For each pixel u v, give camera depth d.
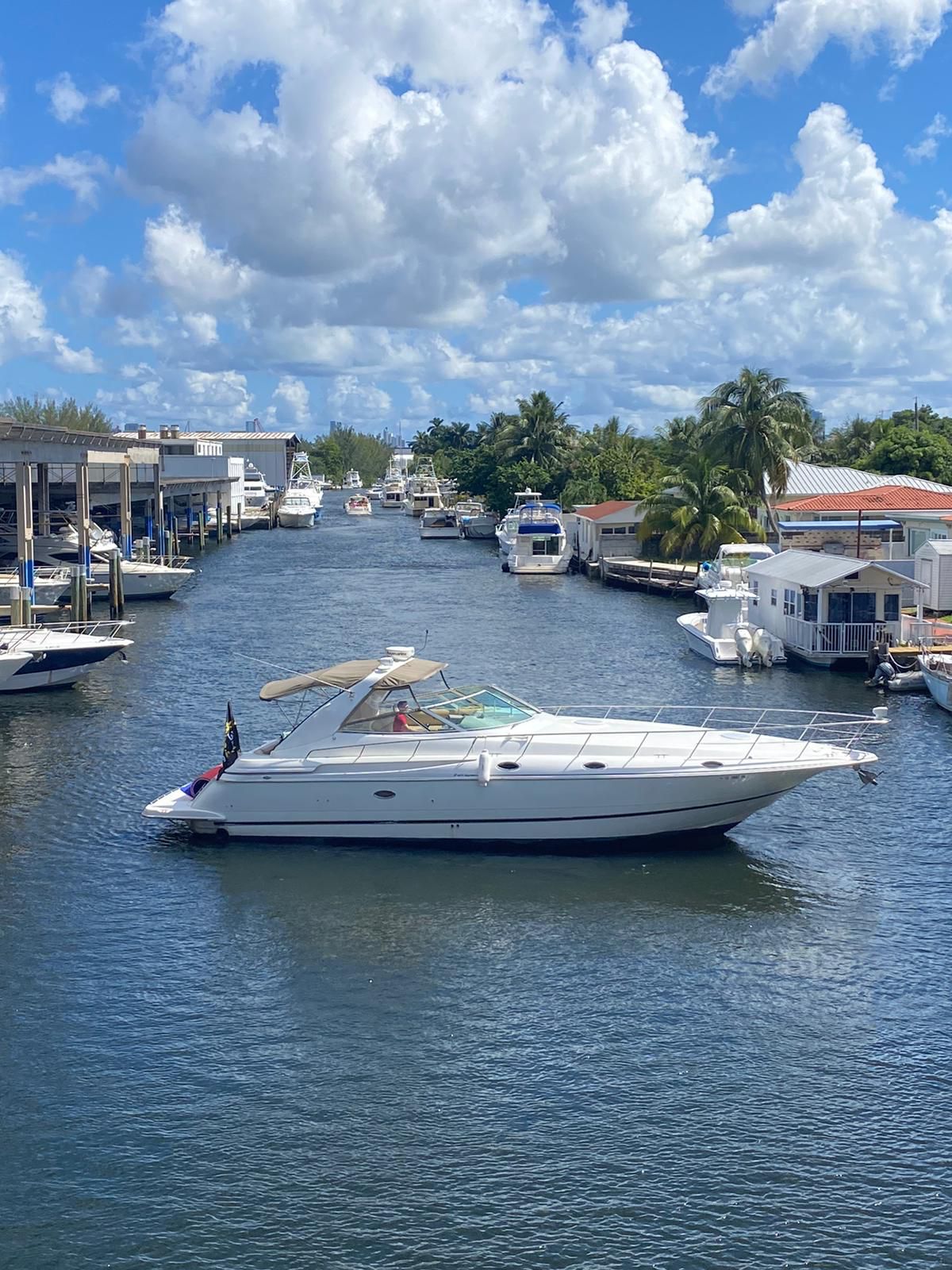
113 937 20.16
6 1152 14.43
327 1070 16.09
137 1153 14.41
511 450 128.25
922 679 39.66
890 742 32.66
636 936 20.09
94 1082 15.84
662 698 39.09
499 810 23.67
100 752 31.92
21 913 21.16
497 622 58.09
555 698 38.94
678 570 70.25
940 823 25.75
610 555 81.69
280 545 110.62
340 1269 12.61
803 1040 16.75
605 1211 13.38
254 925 20.58
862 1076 15.82
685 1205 13.47
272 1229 13.19
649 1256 12.75
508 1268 12.61
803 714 36.28
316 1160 14.26
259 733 33.84
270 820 24.30
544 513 87.69
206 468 123.19
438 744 24.08
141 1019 17.44
